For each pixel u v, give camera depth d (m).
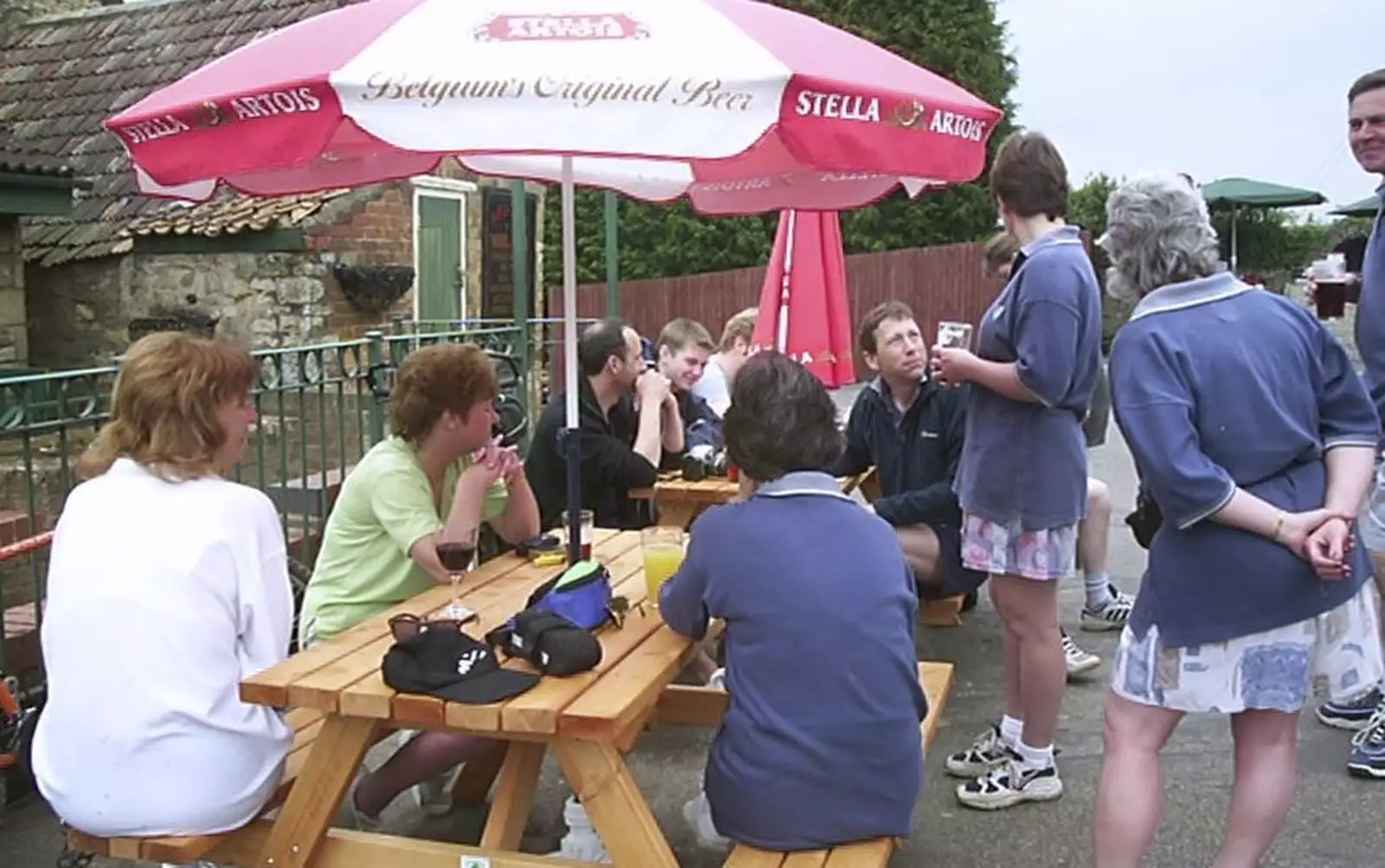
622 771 2.52
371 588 3.38
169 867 2.67
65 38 11.74
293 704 2.52
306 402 5.80
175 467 2.65
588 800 2.53
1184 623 2.65
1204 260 2.69
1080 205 23.80
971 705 4.61
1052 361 3.22
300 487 5.57
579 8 2.61
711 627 3.09
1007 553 3.46
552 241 23.08
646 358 5.89
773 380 2.69
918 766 2.63
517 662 2.66
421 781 3.34
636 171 4.34
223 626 2.60
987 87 24.08
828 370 6.66
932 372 3.56
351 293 9.30
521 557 3.70
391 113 2.36
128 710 2.53
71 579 2.59
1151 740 2.80
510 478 3.66
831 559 2.58
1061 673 3.62
